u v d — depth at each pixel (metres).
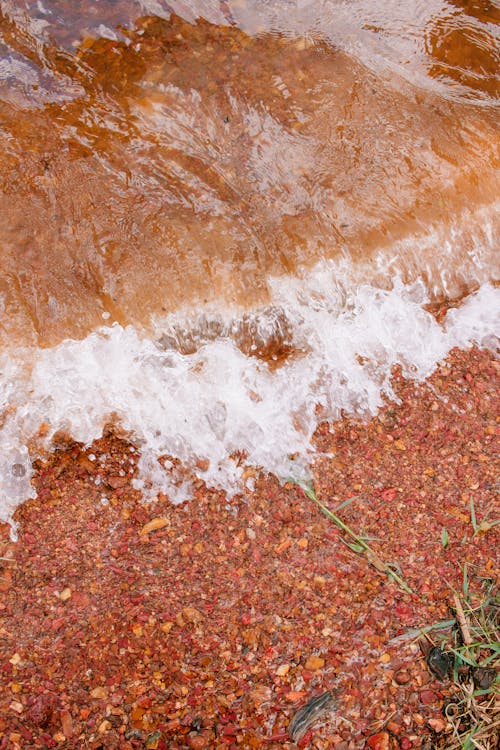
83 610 2.75
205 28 3.18
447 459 2.95
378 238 3.08
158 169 3.05
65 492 2.85
